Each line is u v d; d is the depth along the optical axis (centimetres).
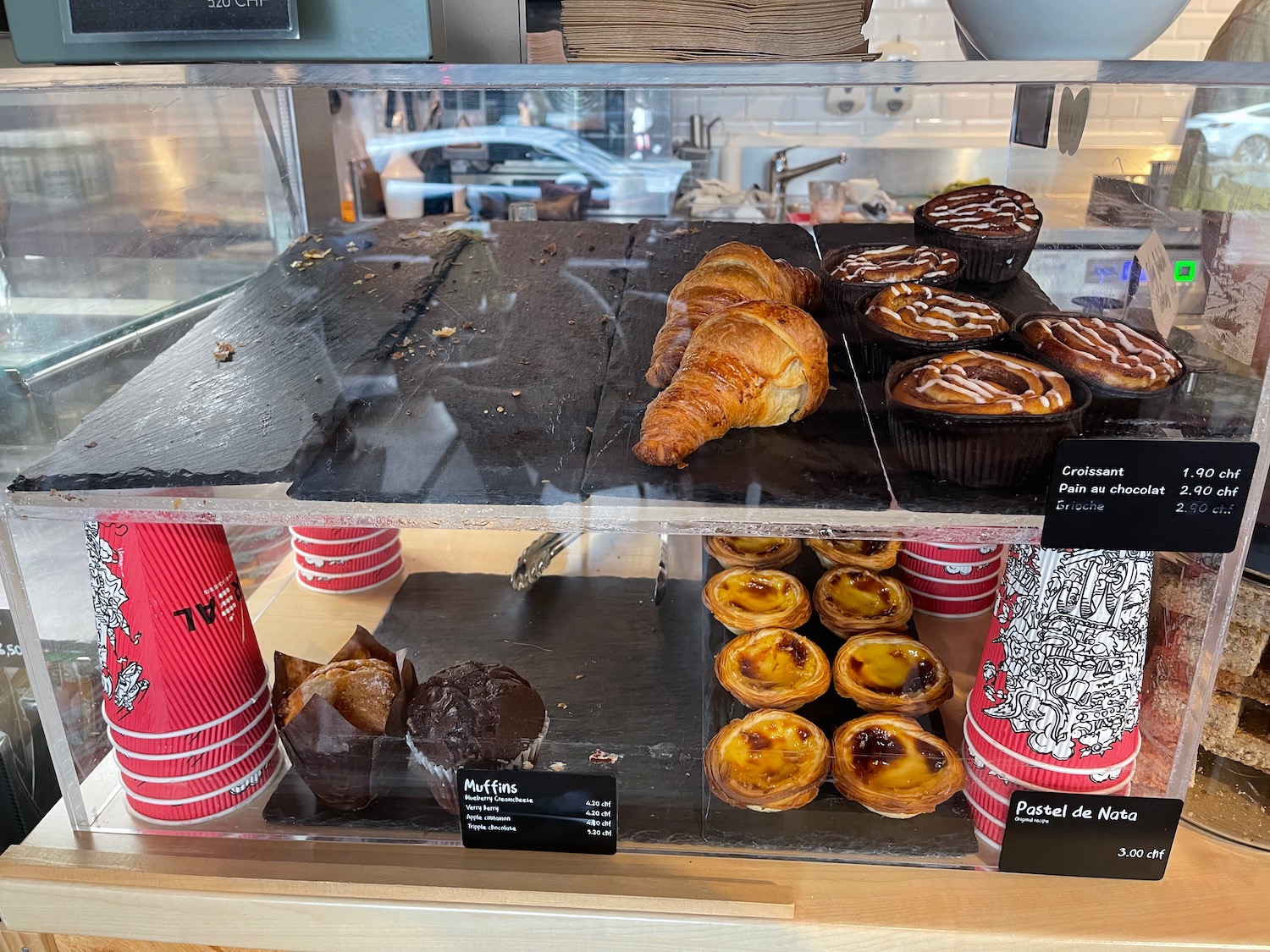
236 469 63
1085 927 67
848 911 68
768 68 56
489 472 63
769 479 62
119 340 72
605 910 69
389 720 74
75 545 73
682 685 80
